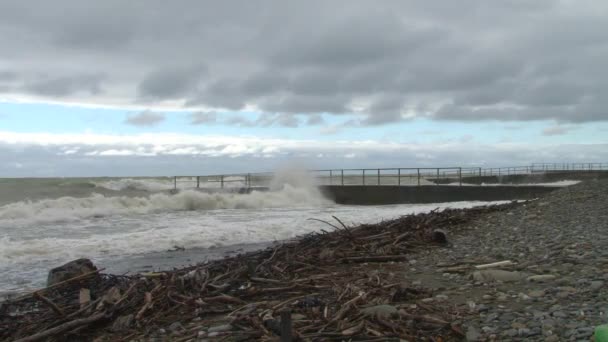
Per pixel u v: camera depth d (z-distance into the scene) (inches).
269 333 180.9
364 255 347.6
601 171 2374.5
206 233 537.0
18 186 1178.0
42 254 418.6
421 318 185.8
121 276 291.3
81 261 289.4
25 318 233.0
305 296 234.7
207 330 195.3
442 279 268.2
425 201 1141.1
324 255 346.3
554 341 156.6
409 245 387.2
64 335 198.4
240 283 272.8
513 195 1096.2
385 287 243.9
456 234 445.4
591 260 272.7
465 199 1126.4
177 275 283.7
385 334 172.7
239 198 1012.5
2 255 406.3
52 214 719.1
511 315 187.8
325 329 178.9
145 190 1257.4
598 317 174.7
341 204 1191.6
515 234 405.1
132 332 201.2
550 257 293.3
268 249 377.4
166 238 498.9
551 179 2239.2
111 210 791.1
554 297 208.2
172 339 191.2
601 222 420.8
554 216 490.9
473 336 167.5
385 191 1167.0
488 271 257.9
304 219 716.7
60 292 269.9
